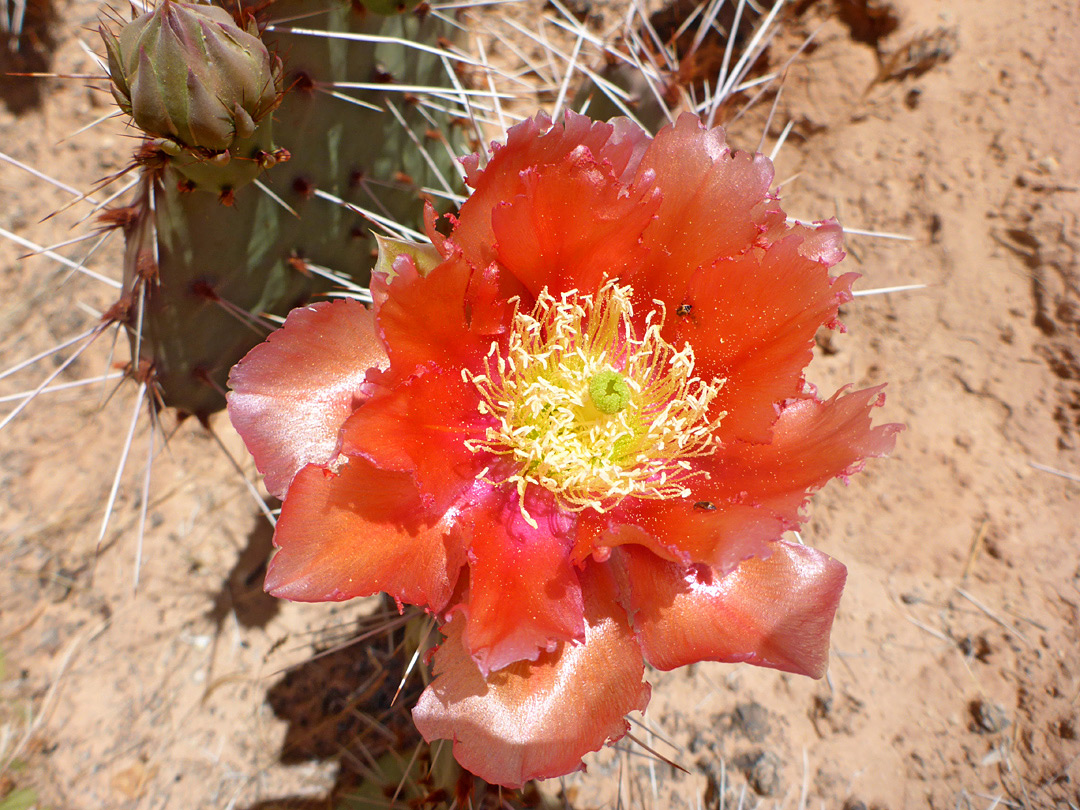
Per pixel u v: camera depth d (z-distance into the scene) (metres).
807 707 0.16
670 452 0.11
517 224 0.10
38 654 0.17
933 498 0.17
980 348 0.18
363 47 0.13
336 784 0.16
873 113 0.20
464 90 0.16
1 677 0.17
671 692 0.16
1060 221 0.18
